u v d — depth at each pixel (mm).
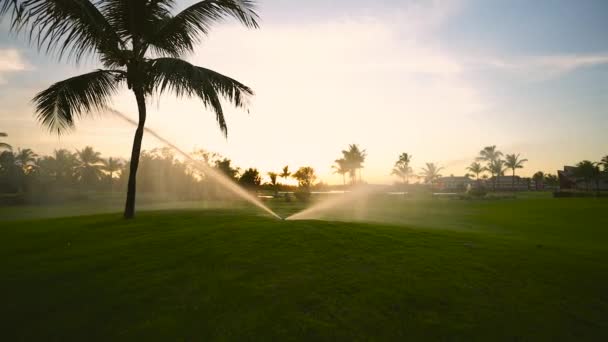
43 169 57562
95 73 9477
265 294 3570
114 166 62500
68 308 3311
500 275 4297
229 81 9969
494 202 36656
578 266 4789
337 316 3127
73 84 8922
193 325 2955
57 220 10016
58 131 9250
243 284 3838
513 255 5309
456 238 6746
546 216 18078
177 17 9883
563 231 11422
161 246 5559
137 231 7199
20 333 2873
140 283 3889
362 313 3188
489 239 6961
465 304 3430
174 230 7184
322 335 2812
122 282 3930
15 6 4062
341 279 4012
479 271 4418
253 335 2801
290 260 4734
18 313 3219
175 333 2828
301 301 3408
